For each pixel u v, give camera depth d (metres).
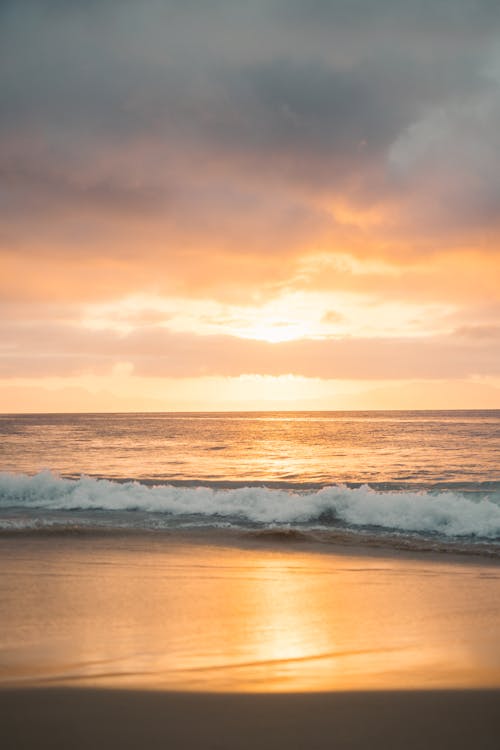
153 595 8.86
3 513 18.33
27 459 43.78
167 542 13.66
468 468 37.31
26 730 4.02
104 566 11.05
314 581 10.14
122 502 19.45
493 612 8.16
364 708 4.48
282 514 17.58
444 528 15.98
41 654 5.97
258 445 61.28
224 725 4.14
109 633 6.80
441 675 5.39
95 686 4.94
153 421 171.38
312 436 80.12
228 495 19.59
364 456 46.81
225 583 9.82
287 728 4.10
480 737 3.99
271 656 6.03
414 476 32.69
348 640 6.71
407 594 9.26
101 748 3.75
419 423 135.62
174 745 3.80
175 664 5.69
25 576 10.12
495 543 14.14
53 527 15.03
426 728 4.13
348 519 17.23
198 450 53.97
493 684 5.09
